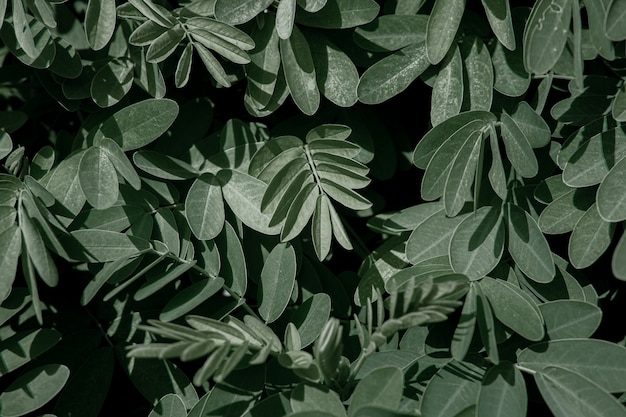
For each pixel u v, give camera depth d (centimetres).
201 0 190
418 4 194
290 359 163
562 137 196
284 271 188
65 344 204
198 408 177
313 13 192
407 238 203
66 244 184
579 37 158
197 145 211
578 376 162
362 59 201
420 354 182
